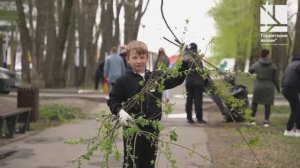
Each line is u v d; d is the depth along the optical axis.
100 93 26.22
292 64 11.54
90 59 40.97
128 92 5.20
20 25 29.67
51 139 11.16
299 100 11.55
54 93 25.91
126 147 5.10
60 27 29.39
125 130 4.84
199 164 8.43
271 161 8.57
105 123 4.98
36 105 13.74
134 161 5.00
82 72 39.47
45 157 9.12
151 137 4.99
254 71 13.05
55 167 8.29
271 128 12.57
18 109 11.89
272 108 17.30
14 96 22.27
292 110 11.45
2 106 13.42
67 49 34.53
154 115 5.13
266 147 9.80
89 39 40.50
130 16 37.41
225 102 5.12
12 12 25.78
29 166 8.36
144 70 5.30
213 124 13.47
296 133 11.49
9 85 24.45
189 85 13.48
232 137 10.93
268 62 12.98
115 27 40.56
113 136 4.94
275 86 13.09
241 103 5.00
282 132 11.84
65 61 34.22
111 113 5.12
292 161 8.57
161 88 4.91
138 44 5.27
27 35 30.22
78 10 40.00
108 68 17.64
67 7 28.62
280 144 10.19
